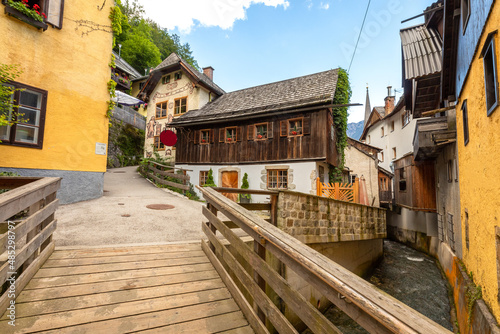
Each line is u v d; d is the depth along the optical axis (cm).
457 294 548
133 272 292
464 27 439
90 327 197
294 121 1037
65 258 314
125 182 1201
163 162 1461
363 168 1527
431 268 938
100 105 769
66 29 684
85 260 313
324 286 141
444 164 781
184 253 362
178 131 1359
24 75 596
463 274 478
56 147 660
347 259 682
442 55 546
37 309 212
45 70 638
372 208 858
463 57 460
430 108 933
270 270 195
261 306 203
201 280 288
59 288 246
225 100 1420
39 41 627
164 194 987
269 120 1073
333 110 1134
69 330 192
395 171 1422
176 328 206
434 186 1004
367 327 112
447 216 766
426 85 779
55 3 652
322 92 1004
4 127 575
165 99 1636
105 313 216
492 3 287
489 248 333
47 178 305
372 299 108
